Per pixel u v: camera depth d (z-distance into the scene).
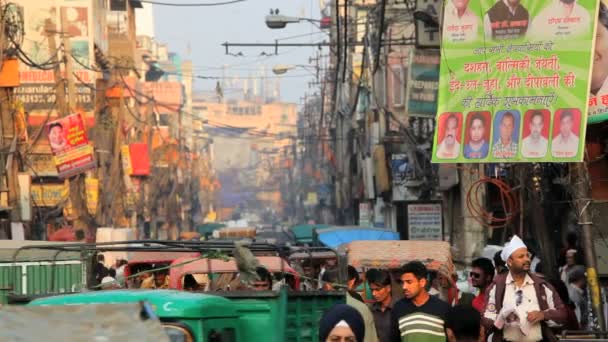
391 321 16.00
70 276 28.08
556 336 17.92
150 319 9.82
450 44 26.30
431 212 66.25
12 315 9.91
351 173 134.25
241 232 68.94
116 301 12.97
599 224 28.23
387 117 84.19
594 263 23.61
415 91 53.53
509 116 25.55
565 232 35.72
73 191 81.00
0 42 60.41
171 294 13.36
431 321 15.60
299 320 16.92
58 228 84.94
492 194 49.75
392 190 83.38
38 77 95.88
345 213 148.00
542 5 25.34
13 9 71.38
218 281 22.45
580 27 24.94
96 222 88.62
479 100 25.97
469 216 47.50
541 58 25.28
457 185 63.66
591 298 23.38
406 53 85.69
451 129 26.16
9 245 31.72
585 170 24.48
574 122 24.73
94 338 9.27
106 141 102.06
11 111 63.03
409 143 75.19
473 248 51.06
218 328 13.19
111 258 49.56
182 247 19.86
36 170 87.94
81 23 121.00
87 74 106.00
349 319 11.37
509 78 25.67
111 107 103.69
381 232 54.59
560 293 21.69
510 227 37.97
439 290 28.45
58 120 77.19
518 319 17.50
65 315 9.91
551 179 34.84
